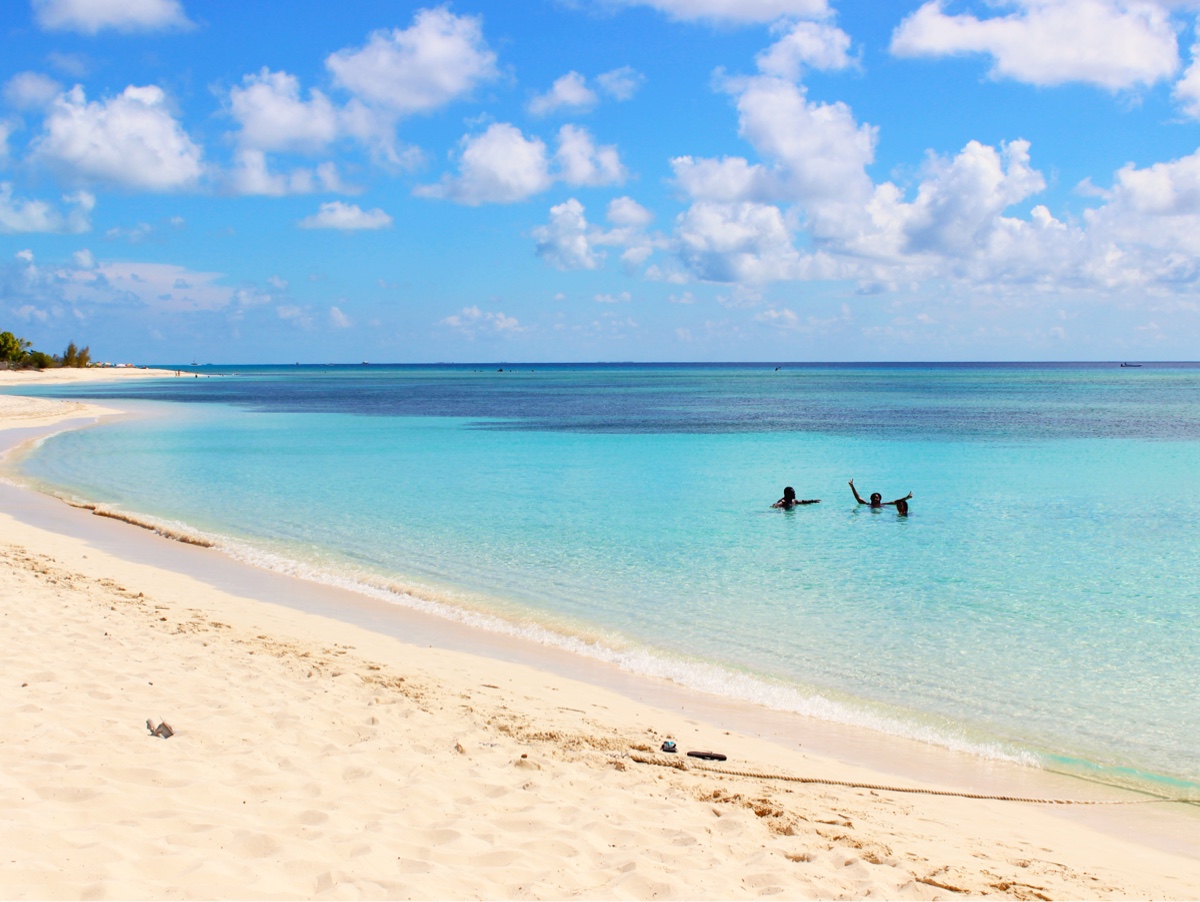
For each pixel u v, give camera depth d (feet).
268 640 37.63
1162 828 25.22
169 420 211.82
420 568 60.70
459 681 34.40
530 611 49.98
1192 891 20.42
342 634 41.65
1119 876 21.04
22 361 538.88
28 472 107.65
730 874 18.34
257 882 15.51
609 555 65.82
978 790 27.55
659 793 23.44
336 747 23.76
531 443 160.66
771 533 75.56
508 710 30.60
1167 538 73.26
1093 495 98.12
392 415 246.68
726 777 25.99
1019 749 31.50
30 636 32.86
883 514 84.64
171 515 80.02
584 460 132.05
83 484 98.89
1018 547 69.92
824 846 20.62
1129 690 37.99
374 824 18.99
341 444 155.74
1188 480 109.81
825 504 90.79
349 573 58.39
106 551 60.03
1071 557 66.23
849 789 26.35
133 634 35.22
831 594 54.80
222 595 48.75
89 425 188.24
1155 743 32.30
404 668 35.45
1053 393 424.46
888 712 35.04
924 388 501.97
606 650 42.75
